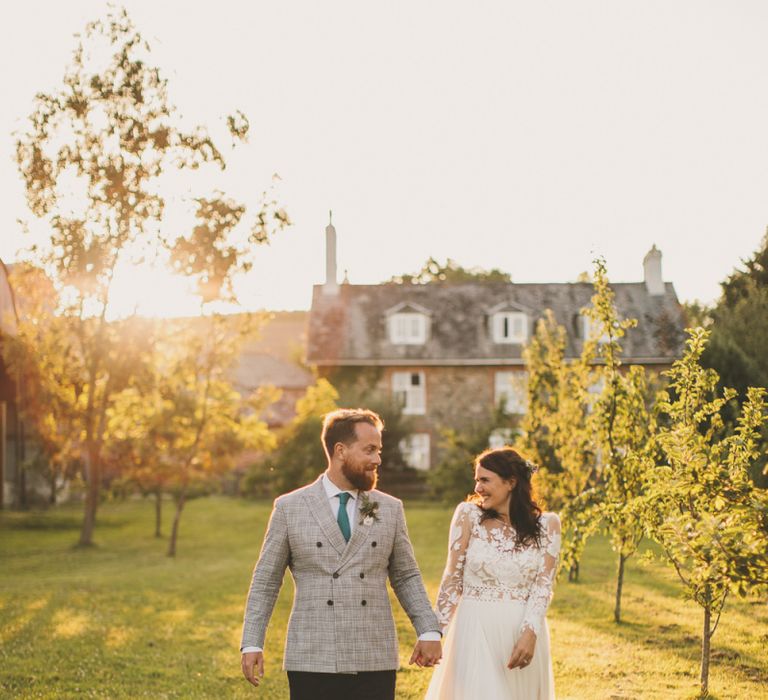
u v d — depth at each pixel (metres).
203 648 11.07
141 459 26.70
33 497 41.81
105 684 9.08
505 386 43.06
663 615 12.32
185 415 26.38
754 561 6.23
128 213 25.80
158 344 27.42
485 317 44.03
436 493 34.53
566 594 14.29
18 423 40.09
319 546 4.82
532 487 5.62
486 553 5.48
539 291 45.34
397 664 4.89
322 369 43.06
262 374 66.44
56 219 25.80
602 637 10.82
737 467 7.34
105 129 25.95
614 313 11.04
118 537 30.20
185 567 21.48
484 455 5.62
